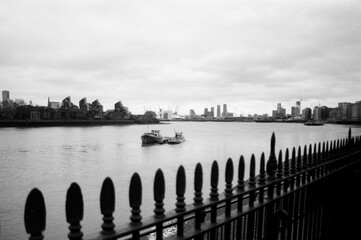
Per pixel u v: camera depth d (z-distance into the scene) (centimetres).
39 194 140
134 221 185
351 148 630
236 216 270
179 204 215
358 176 641
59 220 2720
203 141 12338
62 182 4606
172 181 4412
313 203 434
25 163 6488
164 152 8556
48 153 8312
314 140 11462
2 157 7425
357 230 556
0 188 4169
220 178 4059
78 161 6812
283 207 363
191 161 6669
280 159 344
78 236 153
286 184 360
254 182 299
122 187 4159
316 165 441
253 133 19025
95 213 2922
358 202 621
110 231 168
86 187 4225
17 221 2662
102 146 10325
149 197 3494
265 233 337
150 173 5319
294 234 395
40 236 140
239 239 280
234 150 8856
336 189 539
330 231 511
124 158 7300
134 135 16325
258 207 303
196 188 235
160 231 201
